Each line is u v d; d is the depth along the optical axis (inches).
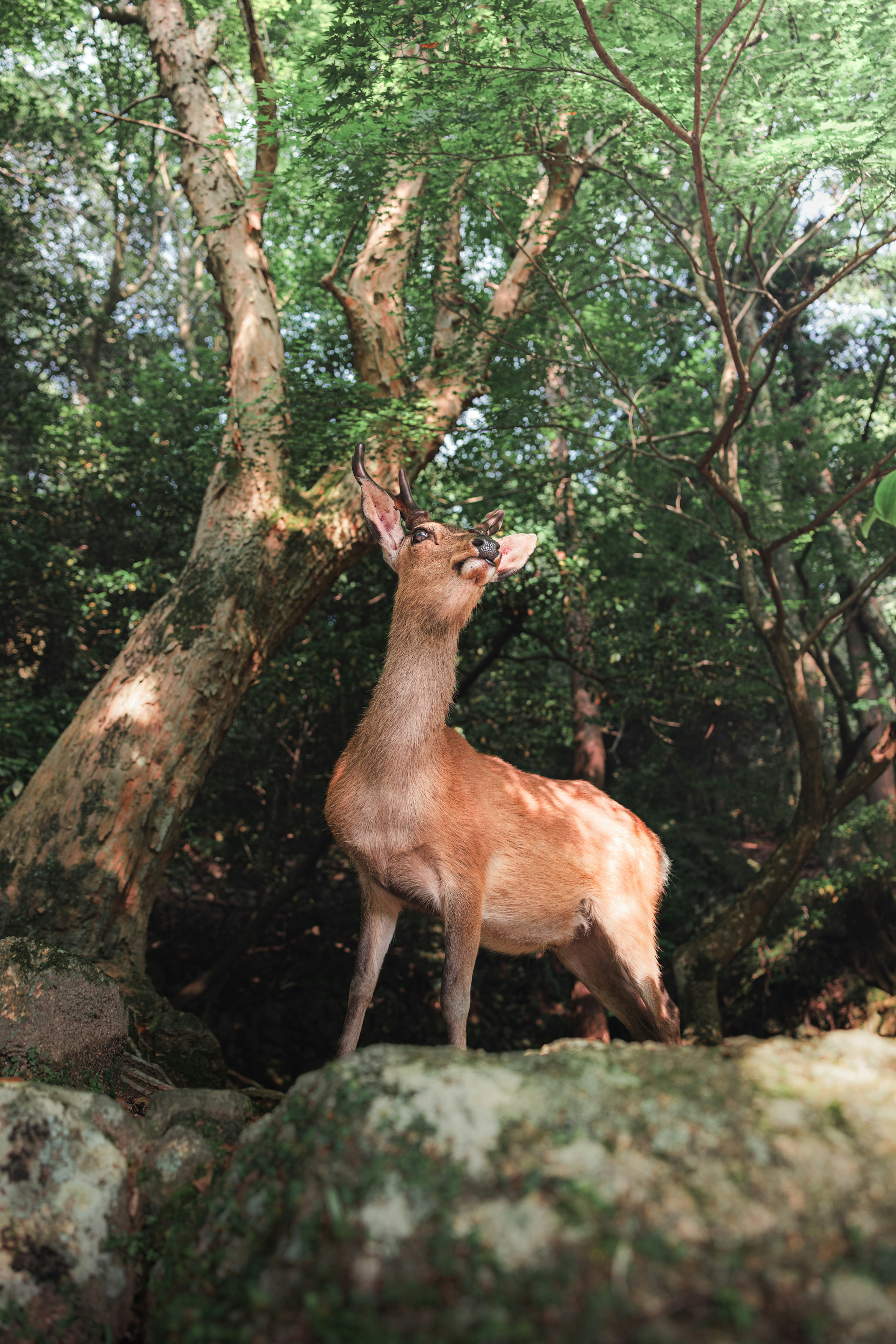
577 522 488.7
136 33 519.8
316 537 324.8
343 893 552.1
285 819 503.8
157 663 299.0
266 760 500.4
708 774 693.9
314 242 485.7
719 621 532.4
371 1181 68.3
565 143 327.3
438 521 168.6
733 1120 69.9
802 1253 60.8
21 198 563.8
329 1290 64.2
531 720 537.6
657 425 510.0
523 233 353.4
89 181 633.6
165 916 520.7
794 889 530.0
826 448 501.0
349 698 467.5
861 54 293.1
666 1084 74.8
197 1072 242.1
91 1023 143.5
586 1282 60.2
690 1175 65.7
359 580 458.9
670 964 471.5
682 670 511.2
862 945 521.7
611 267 466.9
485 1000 523.5
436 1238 64.0
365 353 361.1
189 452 436.1
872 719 541.3
